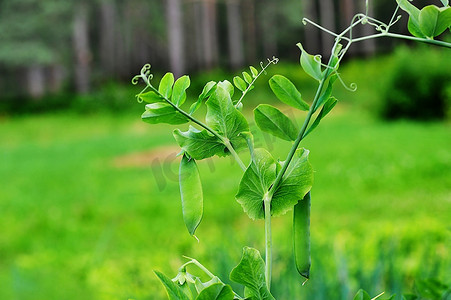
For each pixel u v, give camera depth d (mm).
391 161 9680
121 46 37156
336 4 39844
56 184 10578
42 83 38594
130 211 7738
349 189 7941
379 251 1867
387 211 6445
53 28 30109
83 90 31562
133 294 2781
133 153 14125
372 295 1741
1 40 28844
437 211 6129
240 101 779
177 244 5008
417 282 982
